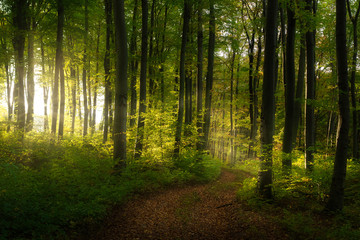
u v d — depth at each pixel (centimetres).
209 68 1545
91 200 684
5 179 659
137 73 1424
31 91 1473
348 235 485
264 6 1573
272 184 790
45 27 1394
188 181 1148
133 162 1112
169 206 788
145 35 1174
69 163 980
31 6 1434
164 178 1060
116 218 642
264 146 823
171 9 1748
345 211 617
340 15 596
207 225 646
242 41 2106
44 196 644
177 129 1296
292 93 912
